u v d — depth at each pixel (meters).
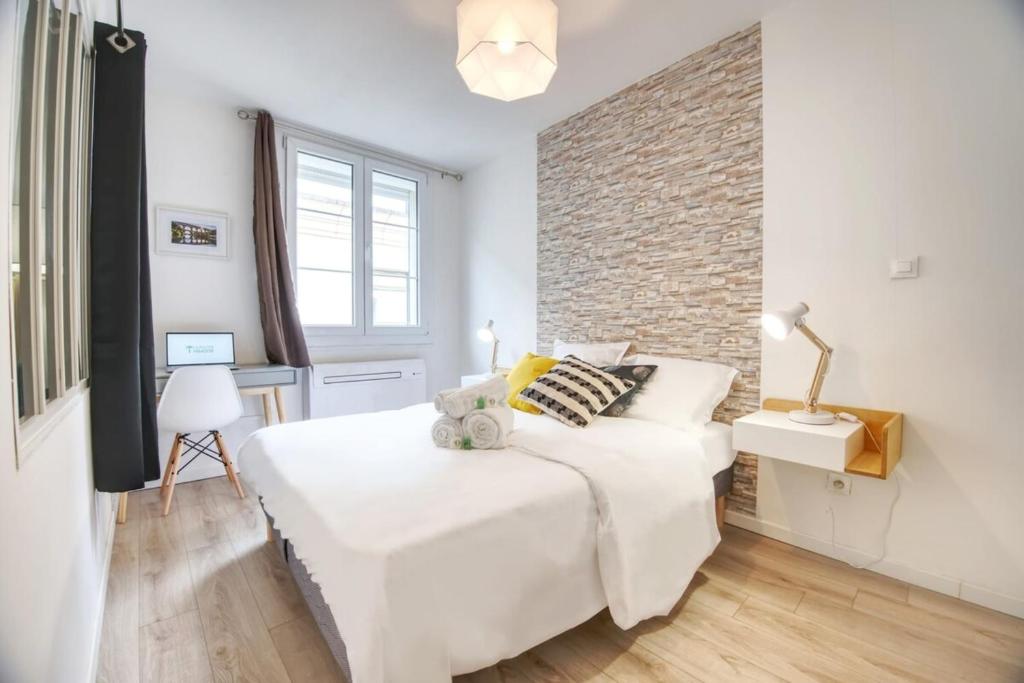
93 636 1.37
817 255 2.04
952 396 1.71
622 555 1.36
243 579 1.79
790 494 2.15
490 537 1.15
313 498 1.28
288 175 3.32
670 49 2.42
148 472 2.10
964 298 1.68
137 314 1.76
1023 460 1.58
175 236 2.88
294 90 2.83
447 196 4.29
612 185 2.92
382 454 1.63
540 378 2.42
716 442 2.11
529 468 1.48
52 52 1.23
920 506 1.79
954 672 1.33
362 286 3.74
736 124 2.30
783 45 2.12
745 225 2.28
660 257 2.66
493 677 1.30
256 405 3.20
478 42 1.65
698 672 1.32
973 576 1.68
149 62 2.52
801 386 2.11
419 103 3.00
